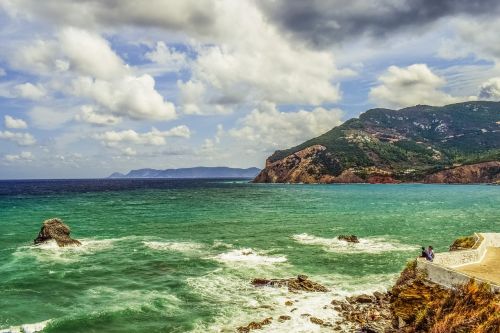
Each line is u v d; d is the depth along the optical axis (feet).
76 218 211.61
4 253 124.47
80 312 73.67
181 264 110.63
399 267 107.45
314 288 87.40
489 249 98.53
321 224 190.19
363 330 65.36
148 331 66.39
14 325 67.77
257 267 107.45
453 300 66.13
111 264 110.52
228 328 67.41
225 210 255.91
